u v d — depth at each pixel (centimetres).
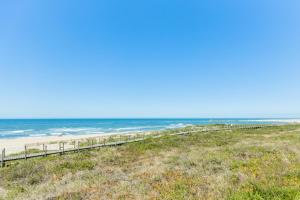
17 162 1812
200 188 866
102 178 1138
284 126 5816
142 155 1991
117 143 2838
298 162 1267
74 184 1037
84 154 2127
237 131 4497
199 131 4581
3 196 1008
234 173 1055
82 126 10981
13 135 6091
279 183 864
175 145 2558
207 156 1579
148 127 9594
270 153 1611
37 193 965
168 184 928
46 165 1603
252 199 704
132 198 804
